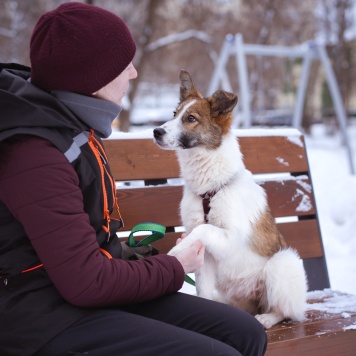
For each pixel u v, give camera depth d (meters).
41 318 1.62
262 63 15.02
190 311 1.88
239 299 2.96
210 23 14.78
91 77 1.80
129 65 2.06
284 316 2.62
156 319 1.90
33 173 1.59
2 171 1.61
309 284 3.27
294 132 3.43
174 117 3.03
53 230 1.57
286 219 4.50
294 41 15.95
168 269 1.82
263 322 2.54
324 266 3.29
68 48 1.75
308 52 9.81
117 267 1.70
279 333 2.36
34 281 1.66
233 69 15.45
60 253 1.57
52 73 1.79
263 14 14.38
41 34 1.80
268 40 14.63
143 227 2.23
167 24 14.39
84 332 1.64
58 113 1.74
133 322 1.68
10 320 1.63
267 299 2.78
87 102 1.85
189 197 2.85
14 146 1.62
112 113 1.94
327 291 3.17
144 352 1.63
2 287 1.68
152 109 27.78
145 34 12.35
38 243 1.58
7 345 1.64
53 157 1.63
